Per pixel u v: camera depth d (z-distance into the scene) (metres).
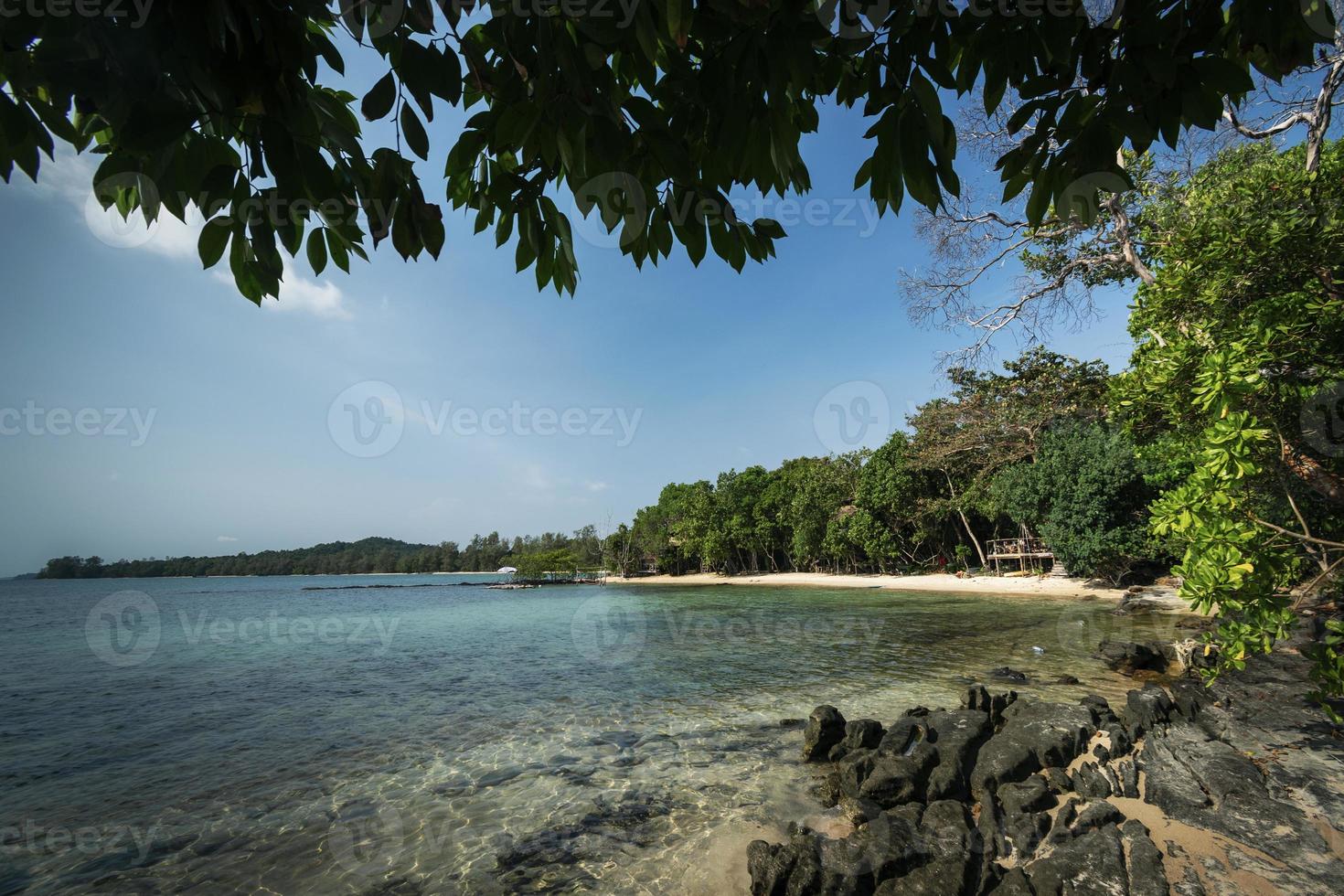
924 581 41.34
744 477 70.75
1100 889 4.75
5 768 9.70
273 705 13.76
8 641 28.36
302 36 1.53
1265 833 5.35
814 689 13.04
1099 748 7.52
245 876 6.15
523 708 12.63
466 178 2.30
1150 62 1.73
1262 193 8.52
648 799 7.54
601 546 99.38
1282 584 6.17
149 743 10.94
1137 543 25.75
